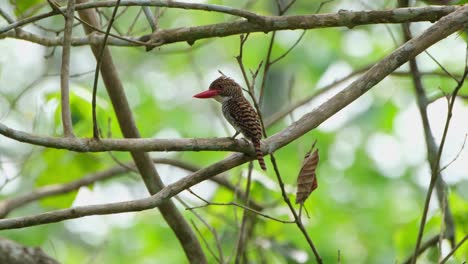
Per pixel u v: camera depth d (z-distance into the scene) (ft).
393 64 27.02
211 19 61.36
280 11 31.24
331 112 26.66
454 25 27.35
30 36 31.24
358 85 26.91
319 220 64.08
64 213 24.61
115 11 24.36
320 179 69.15
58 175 43.50
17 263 31.86
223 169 25.76
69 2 26.37
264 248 39.22
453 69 64.13
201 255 34.17
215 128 69.41
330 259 63.52
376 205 69.26
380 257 65.98
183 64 72.28
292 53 68.59
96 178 42.75
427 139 35.76
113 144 24.67
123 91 32.71
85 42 31.04
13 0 34.27
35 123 40.09
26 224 24.41
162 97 72.18
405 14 28.60
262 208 38.55
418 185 70.08
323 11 62.44
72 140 24.41
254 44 69.41
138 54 71.15
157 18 31.14
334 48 68.54
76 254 64.13
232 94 30.19
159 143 25.11
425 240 40.37
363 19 28.68
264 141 26.07
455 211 39.68
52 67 63.00
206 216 44.98
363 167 71.00
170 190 25.40
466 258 38.63
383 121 69.10
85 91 41.11
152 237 63.10
